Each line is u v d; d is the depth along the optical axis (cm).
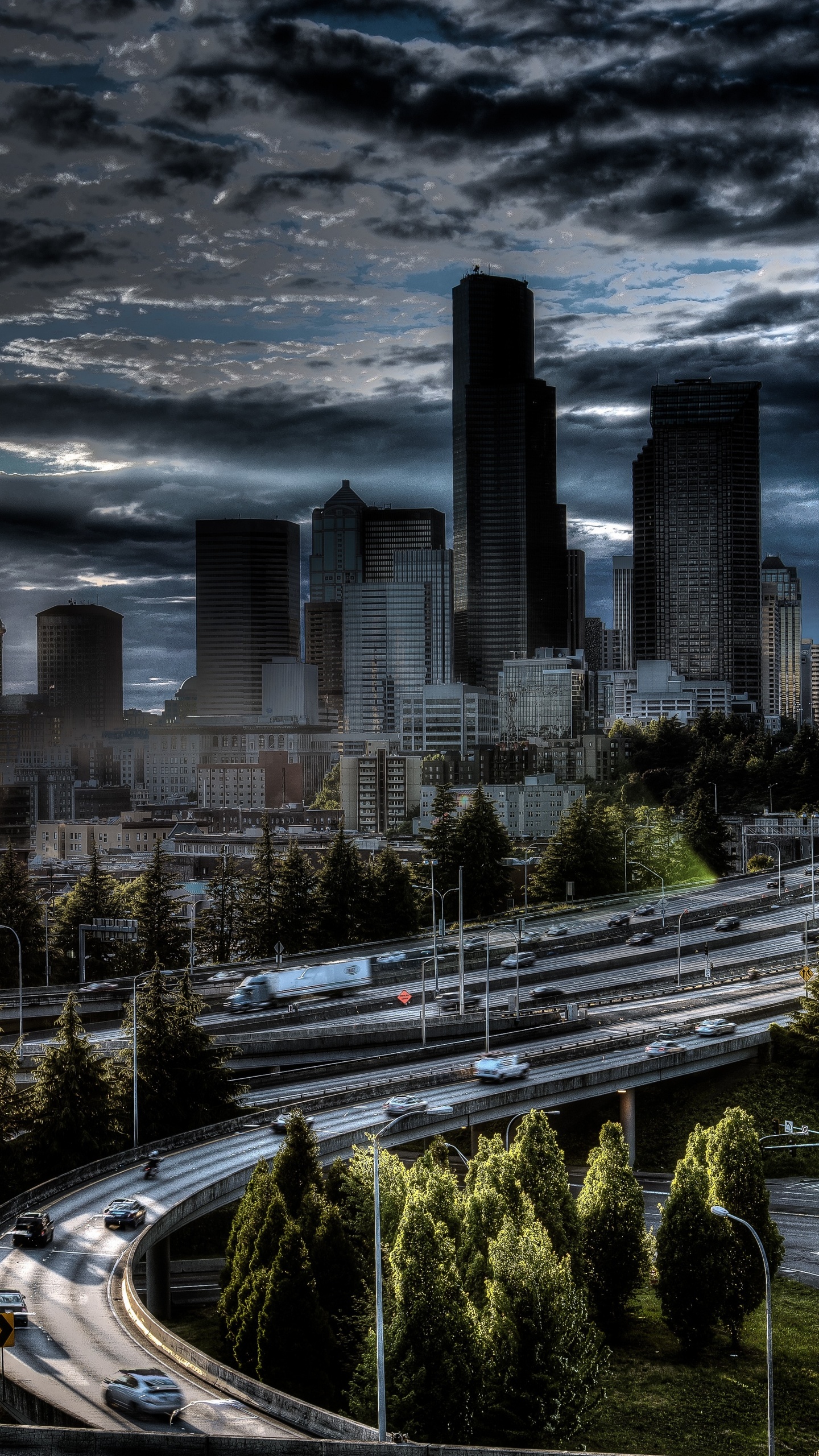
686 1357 6912
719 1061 10950
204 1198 7112
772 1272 6962
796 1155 10188
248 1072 10731
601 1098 10969
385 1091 9312
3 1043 11369
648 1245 7225
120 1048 10388
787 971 13850
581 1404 5778
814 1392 6531
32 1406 4653
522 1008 12438
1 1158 7900
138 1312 5491
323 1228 6053
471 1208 6481
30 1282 5878
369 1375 5459
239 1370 5850
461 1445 5447
